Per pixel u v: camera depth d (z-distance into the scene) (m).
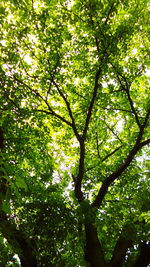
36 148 10.27
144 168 10.57
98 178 10.27
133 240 6.09
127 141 10.73
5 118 8.84
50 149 11.86
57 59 8.79
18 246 4.30
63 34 8.84
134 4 8.45
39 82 9.38
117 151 10.99
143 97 11.16
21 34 8.08
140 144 7.86
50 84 8.96
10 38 8.23
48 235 6.75
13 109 8.53
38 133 9.67
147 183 8.16
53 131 11.28
